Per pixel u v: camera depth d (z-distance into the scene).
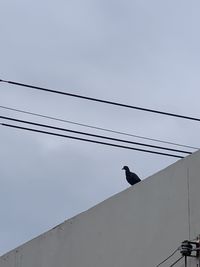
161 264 13.52
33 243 18.25
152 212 14.12
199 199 13.02
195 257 12.80
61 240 17.00
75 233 16.48
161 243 13.67
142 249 14.12
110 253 15.02
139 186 14.66
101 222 15.61
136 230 14.42
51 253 17.30
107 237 15.27
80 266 15.96
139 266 14.07
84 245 16.02
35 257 17.98
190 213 13.17
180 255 13.10
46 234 17.72
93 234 15.78
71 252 16.47
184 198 13.41
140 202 14.52
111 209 15.37
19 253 18.80
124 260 14.53
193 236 12.98
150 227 14.07
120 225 14.95
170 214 13.66
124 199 15.02
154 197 14.16
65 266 16.56
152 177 14.36
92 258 15.59
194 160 13.39
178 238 13.30
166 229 13.66
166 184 13.95
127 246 14.55
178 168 13.75
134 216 14.59
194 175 13.30
